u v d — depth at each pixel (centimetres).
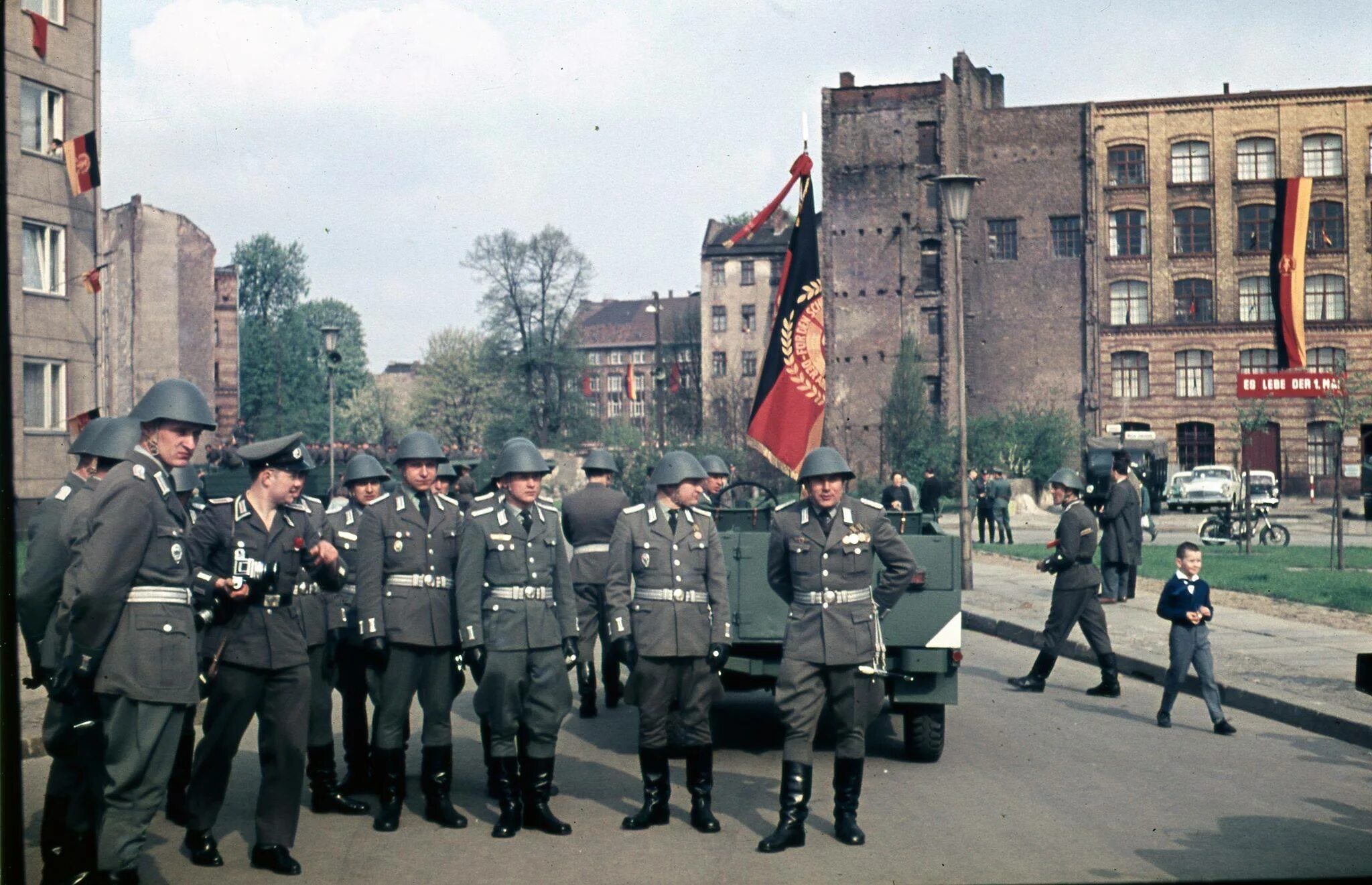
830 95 6706
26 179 3372
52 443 3441
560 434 7875
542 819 734
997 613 1841
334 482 3362
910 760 933
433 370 8488
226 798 820
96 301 3566
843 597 723
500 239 7719
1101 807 796
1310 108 6262
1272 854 686
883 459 6197
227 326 7725
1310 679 1250
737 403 8281
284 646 666
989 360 6600
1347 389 2458
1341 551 2420
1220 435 6334
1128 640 1534
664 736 756
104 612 582
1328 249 6219
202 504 911
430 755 761
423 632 748
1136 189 6475
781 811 702
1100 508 1961
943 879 636
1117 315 6512
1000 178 6606
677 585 755
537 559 748
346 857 680
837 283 6694
